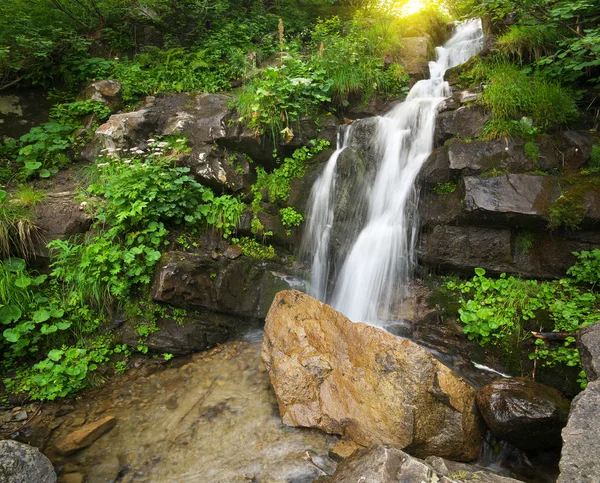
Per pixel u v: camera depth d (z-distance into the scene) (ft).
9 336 14.03
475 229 17.19
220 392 14.51
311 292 19.54
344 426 12.20
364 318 18.29
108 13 28.30
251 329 18.43
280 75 22.11
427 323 16.92
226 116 21.08
